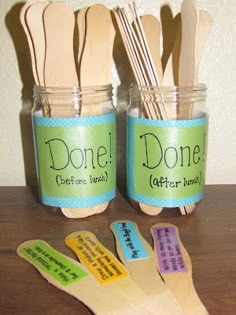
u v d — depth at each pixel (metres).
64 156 0.38
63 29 0.36
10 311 0.26
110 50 0.39
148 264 0.32
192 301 0.27
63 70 0.37
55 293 0.28
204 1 0.45
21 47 0.46
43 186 0.40
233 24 0.46
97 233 0.37
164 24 0.46
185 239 0.36
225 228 0.38
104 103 0.40
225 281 0.29
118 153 0.50
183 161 0.38
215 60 0.47
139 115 0.40
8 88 0.48
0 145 0.50
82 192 0.39
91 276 0.30
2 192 0.49
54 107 0.39
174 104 0.38
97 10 0.37
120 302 0.27
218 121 0.49
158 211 0.41
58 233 0.38
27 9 0.36
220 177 0.52
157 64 0.40
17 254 0.34
